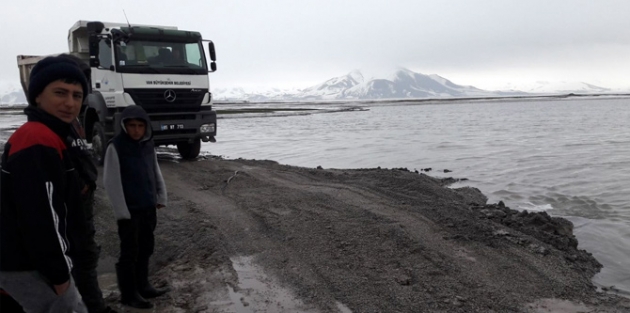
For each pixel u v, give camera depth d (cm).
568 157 1706
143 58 1207
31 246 254
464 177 1291
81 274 397
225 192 938
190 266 569
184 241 656
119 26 1316
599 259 641
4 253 262
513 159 1670
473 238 634
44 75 273
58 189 265
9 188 258
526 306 457
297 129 3481
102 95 1227
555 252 612
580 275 546
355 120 4838
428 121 4559
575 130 3088
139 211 445
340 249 595
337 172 1171
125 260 453
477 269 534
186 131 1295
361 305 455
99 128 1247
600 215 876
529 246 618
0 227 261
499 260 562
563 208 938
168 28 1349
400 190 938
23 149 256
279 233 664
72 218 288
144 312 455
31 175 253
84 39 1458
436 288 487
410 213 744
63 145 280
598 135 2672
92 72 1277
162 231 704
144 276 478
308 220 710
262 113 6600
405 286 494
